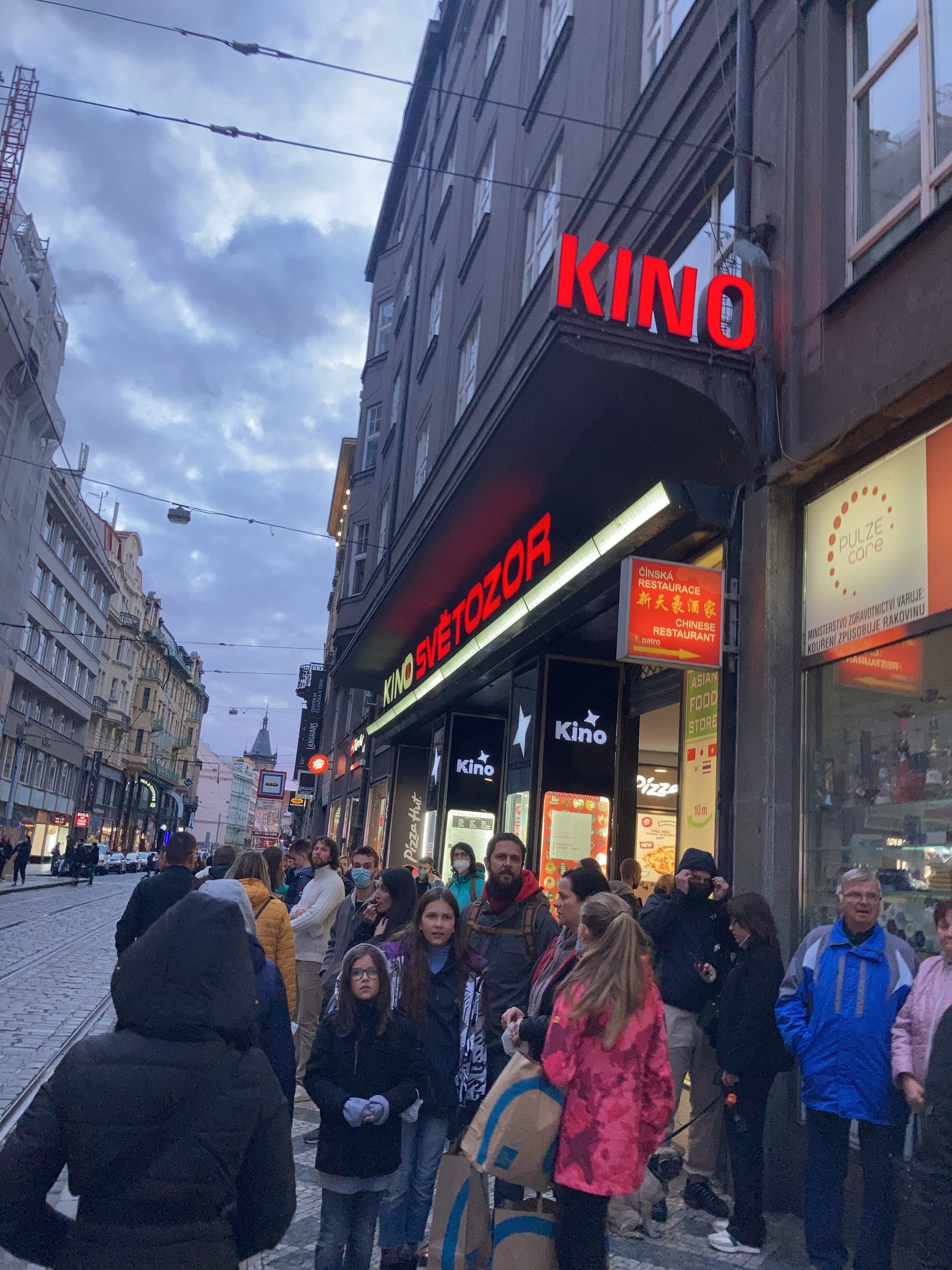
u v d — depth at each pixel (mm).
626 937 3344
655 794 11461
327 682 39250
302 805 42531
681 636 6395
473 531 11828
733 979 4797
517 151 14031
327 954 7020
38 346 38625
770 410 6445
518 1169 3244
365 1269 3553
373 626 17375
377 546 23281
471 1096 4066
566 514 9781
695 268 6750
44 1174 1805
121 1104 1796
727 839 6230
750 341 6633
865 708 5438
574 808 10633
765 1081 4645
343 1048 3562
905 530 5230
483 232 15680
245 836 155750
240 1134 1861
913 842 4934
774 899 5742
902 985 3998
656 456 7668
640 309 6562
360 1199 3578
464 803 14922
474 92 17922
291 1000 5262
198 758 125375
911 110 5703
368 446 27547
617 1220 4609
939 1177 3080
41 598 46438
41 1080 6488
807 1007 4219
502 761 15164
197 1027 1860
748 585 6426
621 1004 3252
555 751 10711
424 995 4109
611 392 7094
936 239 5102
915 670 5055
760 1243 4492
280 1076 3576
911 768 4996
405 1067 3574
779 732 5984
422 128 24000
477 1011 4184
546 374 7172
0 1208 1771
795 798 5871
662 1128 3309
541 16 14180
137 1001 1875
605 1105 3217
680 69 8367
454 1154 3504
